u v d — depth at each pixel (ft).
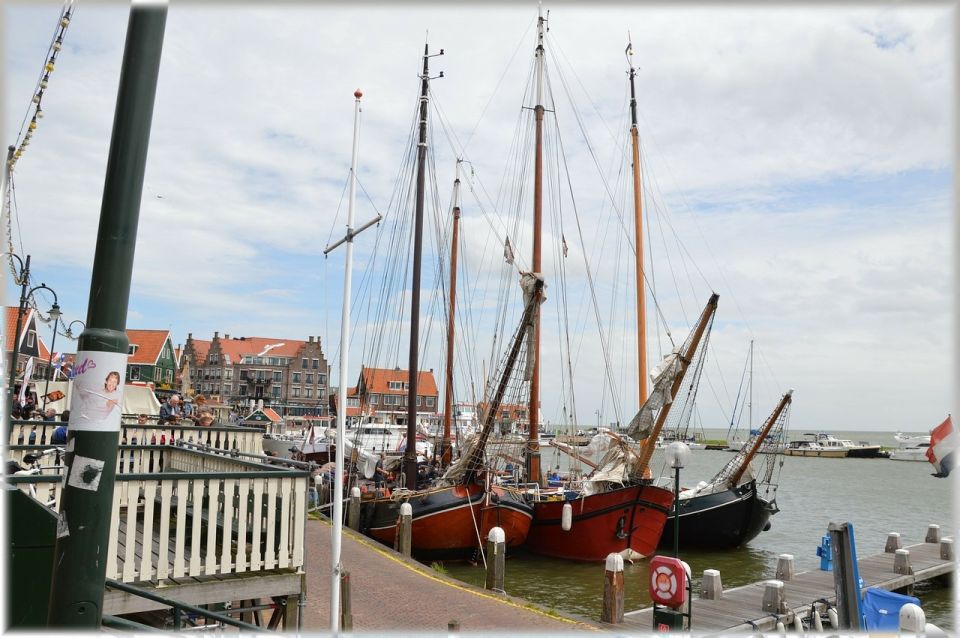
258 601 30.14
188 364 318.86
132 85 12.29
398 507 73.56
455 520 72.43
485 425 74.43
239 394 334.24
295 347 351.67
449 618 41.27
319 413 344.90
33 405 64.08
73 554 11.42
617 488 81.15
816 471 280.51
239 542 26.21
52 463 34.04
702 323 74.49
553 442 93.91
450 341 111.24
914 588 69.00
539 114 97.91
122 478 23.70
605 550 78.38
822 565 67.21
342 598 34.58
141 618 30.58
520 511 76.33
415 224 89.61
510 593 66.33
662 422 78.43
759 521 93.30
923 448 365.20
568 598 65.00
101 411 11.78
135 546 27.04
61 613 11.31
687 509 91.09
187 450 37.50
